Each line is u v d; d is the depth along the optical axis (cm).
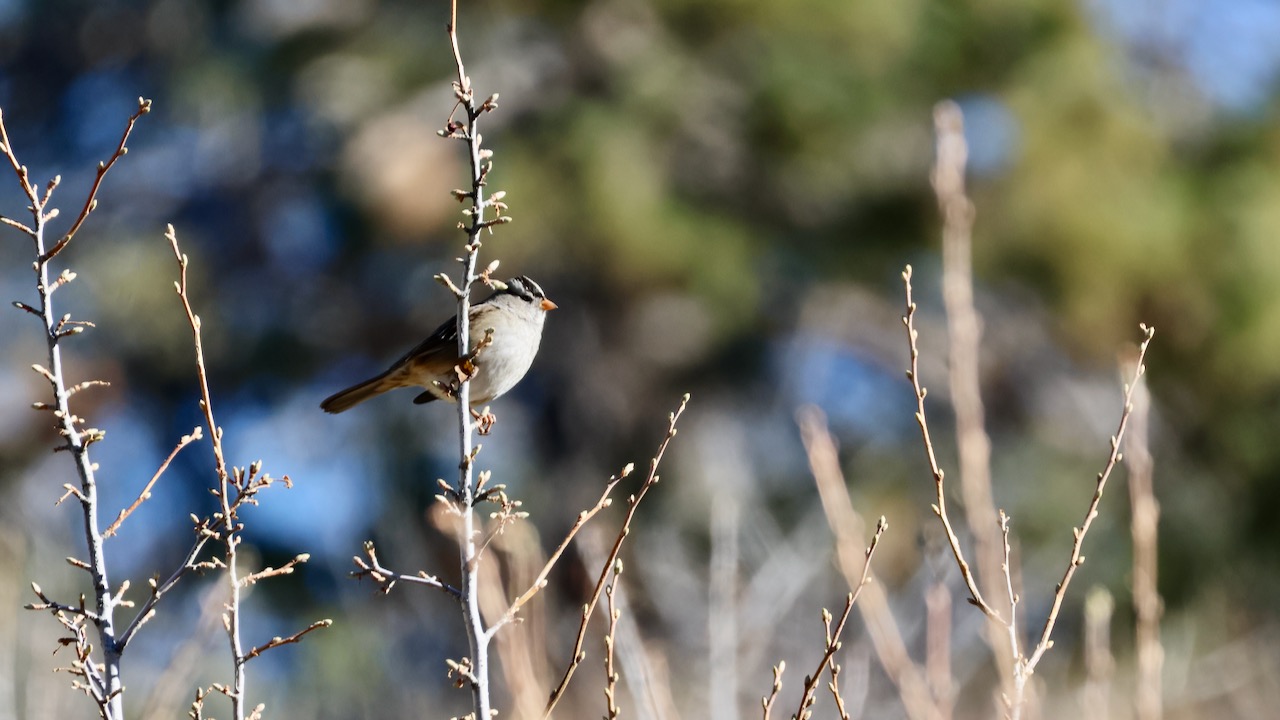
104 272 1912
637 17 1689
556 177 1560
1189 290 1526
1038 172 1574
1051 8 1638
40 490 1809
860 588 455
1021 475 1642
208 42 1938
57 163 2219
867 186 1684
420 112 1691
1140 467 536
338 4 1823
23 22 2156
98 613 446
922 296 1788
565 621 1074
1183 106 1742
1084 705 548
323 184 1792
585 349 1753
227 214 2028
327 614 1502
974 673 926
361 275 1852
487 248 1552
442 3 1747
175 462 1905
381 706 1059
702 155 1706
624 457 1775
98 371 1875
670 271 1568
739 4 1639
